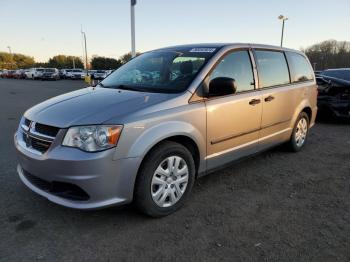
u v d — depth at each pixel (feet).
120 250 9.66
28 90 76.28
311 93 19.62
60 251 9.58
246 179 15.20
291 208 12.42
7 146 20.29
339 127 28.14
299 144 19.51
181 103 11.71
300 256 9.48
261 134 15.53
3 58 372.99
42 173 10.44
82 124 10.02
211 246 9.91
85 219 11.31
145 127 10.56
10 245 9.82
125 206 12.13
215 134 12.90
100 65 243.60
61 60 320.70
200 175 12.89
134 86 13.30
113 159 10.01
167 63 14.05
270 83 16.08
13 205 12.22
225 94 12.53
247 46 15.14
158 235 10.44
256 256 9.46
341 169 16.79
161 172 11.19
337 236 10.55
